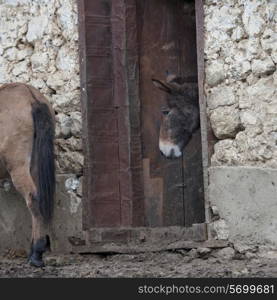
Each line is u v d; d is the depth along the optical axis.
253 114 20.14
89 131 21.98
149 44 22.61
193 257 20.48
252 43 20.16
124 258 21.03
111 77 22.34
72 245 22.05
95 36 22.16
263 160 19.97
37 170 20.05
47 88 22.62
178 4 22.80
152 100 22.59
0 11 23.30
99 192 22.08
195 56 22.70
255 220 19.95
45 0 22.70
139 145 22.34
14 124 20.22
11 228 22.31
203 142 20.94
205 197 20.95
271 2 19.89
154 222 22.50
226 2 20.56
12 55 23.12
